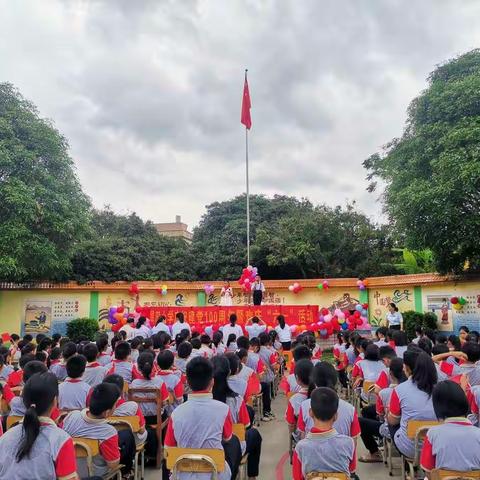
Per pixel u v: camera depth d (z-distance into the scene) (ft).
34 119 45.93
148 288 57.93
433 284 46.96
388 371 17.24
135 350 23.66
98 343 22.34
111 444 11.27
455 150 32.24
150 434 16.28
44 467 8.02
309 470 9.39
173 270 67.92
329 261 65.82
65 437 8.38
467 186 30.66
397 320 40.06
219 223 82.07
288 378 16.83
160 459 16.37
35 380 8.60
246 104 55.47
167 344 24.80
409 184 37.09
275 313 47.14
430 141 35.47
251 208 80.53
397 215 36.96
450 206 32.24
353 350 25.17
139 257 64.39
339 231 64.59
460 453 8.91
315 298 57.31
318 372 12.55
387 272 61.77
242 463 13.26
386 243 64.03
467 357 16.93
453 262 38.86
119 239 65.92
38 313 53.83
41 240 43.78
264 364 22.74
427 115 37.91
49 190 44.27
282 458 17.80
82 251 56.95
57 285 54.70
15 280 51.55
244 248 69.72
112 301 57.26
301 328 44.06
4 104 45.09
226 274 69.15
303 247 62.39
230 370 15.56
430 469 9.35
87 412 11.57
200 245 73.00
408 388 13.19
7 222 40.75
